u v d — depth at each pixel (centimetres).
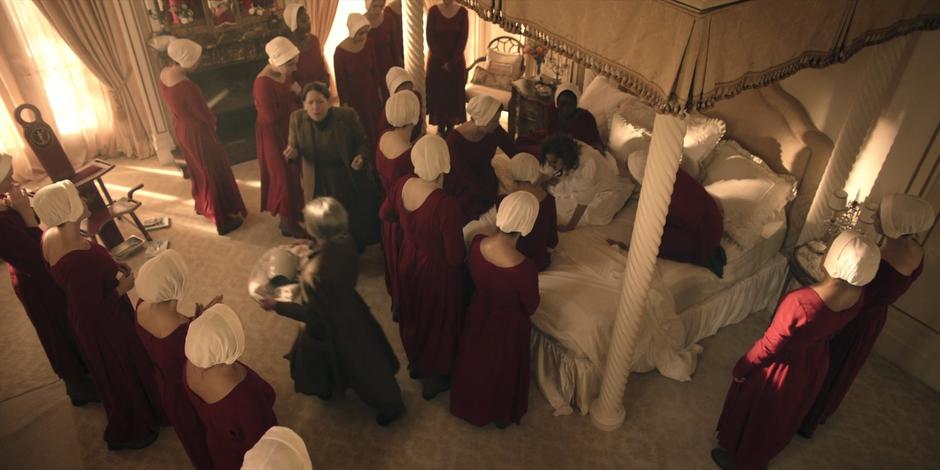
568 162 395
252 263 497
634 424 364
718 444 348
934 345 382
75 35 556
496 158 485
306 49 556
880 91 351
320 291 301
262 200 532
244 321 437
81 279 294
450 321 353
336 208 302
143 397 338
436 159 316
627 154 451
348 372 338
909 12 292
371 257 505
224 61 610
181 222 545
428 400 380
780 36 233
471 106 394
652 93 223
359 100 558
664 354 388
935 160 355
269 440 181
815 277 360
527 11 274
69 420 367
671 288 382
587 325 354
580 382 357
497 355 324
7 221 315
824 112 409
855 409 377
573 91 462
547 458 344
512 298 308
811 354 287
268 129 487
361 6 710
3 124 565
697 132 426
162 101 613
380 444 351
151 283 251
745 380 308
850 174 417
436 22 597
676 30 205
